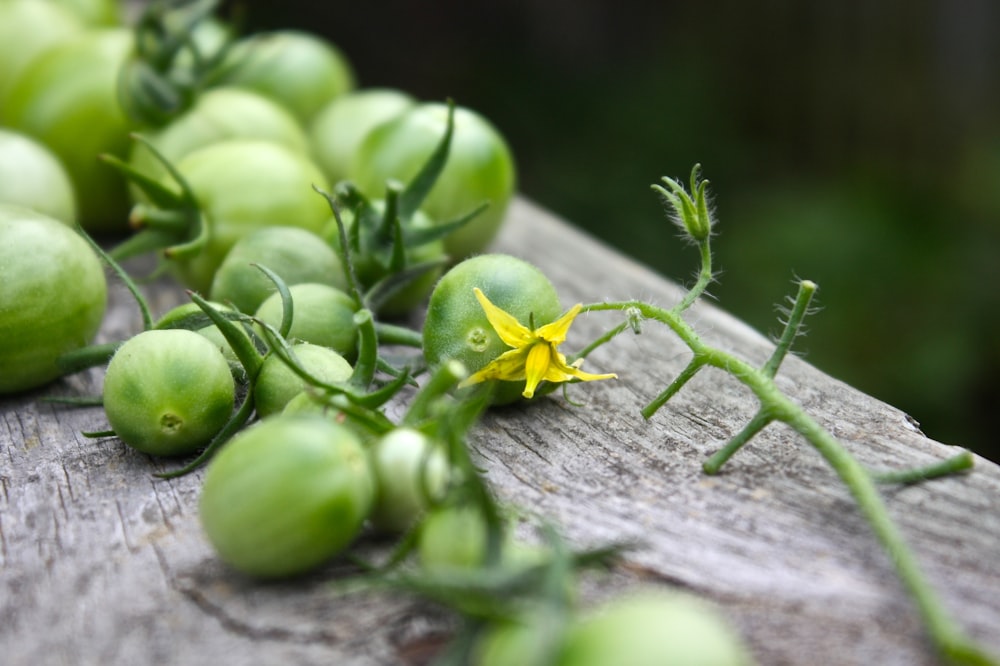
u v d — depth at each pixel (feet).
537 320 1.13
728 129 3.17
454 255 1.42
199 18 1.49
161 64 1.47
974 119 3.08
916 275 2.64
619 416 1.15
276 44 1.64
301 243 1.23
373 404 1.01
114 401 1.08
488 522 0.91
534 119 3.22
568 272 1.47
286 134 1.50
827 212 2.79
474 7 3.51
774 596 0.96
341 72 1.68
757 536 1.01
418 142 1.38
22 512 1.06
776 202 2.90
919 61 3.11
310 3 3.38
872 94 3.15
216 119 1.46
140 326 1.35
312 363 1.09
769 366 1.06
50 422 1.17
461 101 3.33
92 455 1.12
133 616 0.97
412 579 0.89
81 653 0.95
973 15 3.06
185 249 1.29
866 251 2.68
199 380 1.08
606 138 3.14
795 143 3.23
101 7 1.87
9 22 1.62
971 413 2.48
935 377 2.46
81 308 1.19
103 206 1.55
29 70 1.55
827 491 1.04
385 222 1.24
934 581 0.97
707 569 0.98
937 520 1.01
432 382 1.00
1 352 1.17
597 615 0.89
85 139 1.51
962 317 2.55
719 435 1.12
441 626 0.95
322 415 1.01
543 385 1.14
